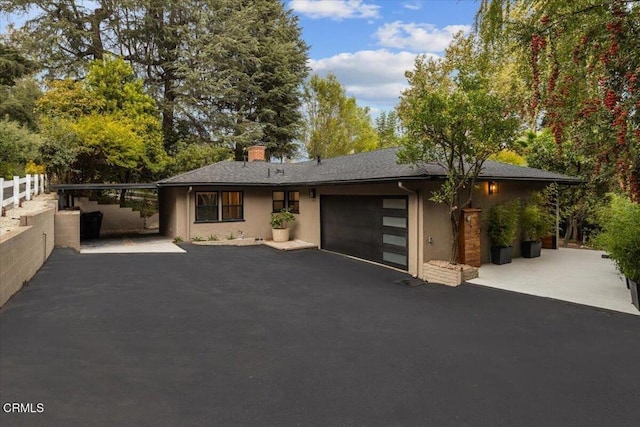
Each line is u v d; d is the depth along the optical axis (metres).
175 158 20.92
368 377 3.95
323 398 3.51
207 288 7.55
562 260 10.89
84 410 3.16
